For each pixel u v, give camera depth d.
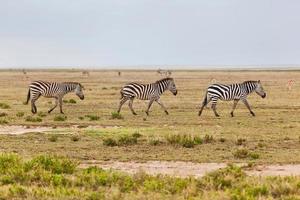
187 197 14.64
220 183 16.38
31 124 34.78
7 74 155.12
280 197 14.80
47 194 14.95
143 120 37.31
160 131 31.02
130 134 29.22
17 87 83.62
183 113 42.22
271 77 127.88
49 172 17.80
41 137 28.94
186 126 34.00
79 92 43.19
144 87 40.78
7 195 14.79
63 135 29.55
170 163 21.98
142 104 50.75
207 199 14.30
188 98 58.53
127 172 19.95
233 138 28.00
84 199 14.48
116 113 38.91
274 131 31.19
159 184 15.95
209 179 16.77
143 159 22.70
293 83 94.69
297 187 15.66
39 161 19.06
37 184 16.56
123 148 25.31
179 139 26.33
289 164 21.59
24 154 23.41
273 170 20.42
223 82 95.50
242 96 40.34
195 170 20.58
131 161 22.36
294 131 31.28
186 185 16.05
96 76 139.12
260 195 14.88
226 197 14.49
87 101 54.78
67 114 41.62
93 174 17.41
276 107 47.44
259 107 47.56
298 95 63.50
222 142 26.94
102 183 16.62
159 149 25.02
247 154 23.05
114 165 21.58
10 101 55.47
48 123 35.25
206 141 27.05
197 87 80.62
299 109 45.66
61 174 17.95
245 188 15.55
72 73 175.50
